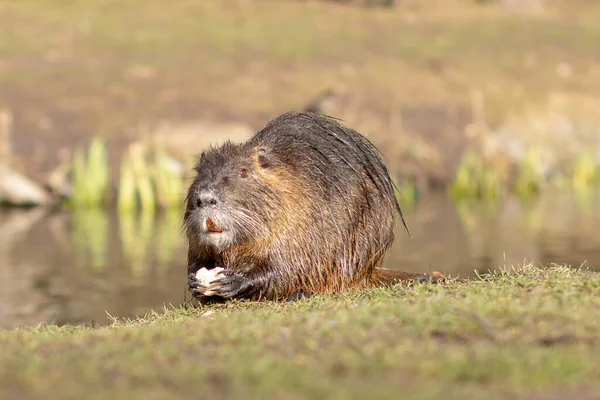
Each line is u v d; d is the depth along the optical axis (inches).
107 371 194.2
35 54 1439.5
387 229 394.6
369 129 1279.5
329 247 366.6
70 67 1400.1
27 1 1668.3
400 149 1252.5
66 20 1584.6
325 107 1307.8
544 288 287.0
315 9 1745.8
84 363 201.0
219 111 1290.6
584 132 1344.7
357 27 1654.8
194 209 351.6
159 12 1654.8
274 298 357.4
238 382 181.8
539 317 237.5
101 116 1262.3
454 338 220.4
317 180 366.9
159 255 786.8
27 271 714.2
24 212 1063.6
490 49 1587.1
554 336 216.7
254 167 356.2
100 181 1104.2
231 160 358.0
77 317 556.7
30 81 1342.3
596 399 169.2
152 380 184.7
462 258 740.7
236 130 1232.2
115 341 232.2
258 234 351.9
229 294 348.2
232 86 1369.3
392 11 1790.1
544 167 1274.6
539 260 720.3
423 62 1508.4
